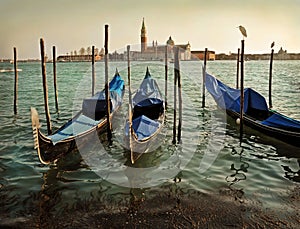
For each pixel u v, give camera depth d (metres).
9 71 71.12
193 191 7.78
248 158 10.09
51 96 24.80
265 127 11.85
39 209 6.92
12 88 31.11
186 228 6.18
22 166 9.23
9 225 6.29
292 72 56.62
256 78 42.09
